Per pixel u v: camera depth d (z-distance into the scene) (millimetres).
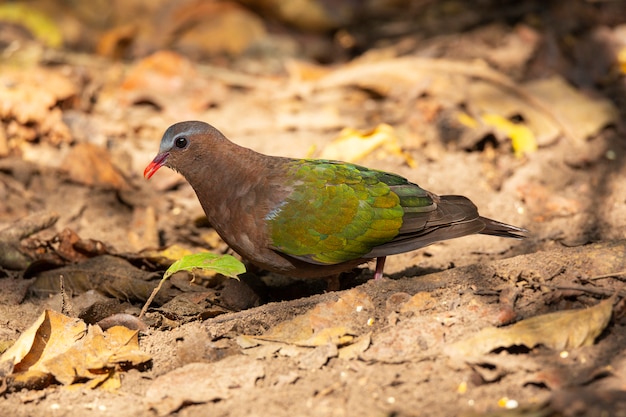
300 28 19234
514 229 9383
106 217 12156
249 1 19109
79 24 19422
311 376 7469
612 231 10914
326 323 8219
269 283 10406
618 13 17953
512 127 13695
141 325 8609
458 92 14406
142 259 10180
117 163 13141
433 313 8141
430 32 18438
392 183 9289
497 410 6727
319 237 8961
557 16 17734
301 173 9078
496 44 16922
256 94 15898
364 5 19984
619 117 14508
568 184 12578
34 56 15859
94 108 14953
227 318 8617
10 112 13109
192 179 9367
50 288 9859
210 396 7301
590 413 6414
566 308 8078
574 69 16125
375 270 9703
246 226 9055
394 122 14055
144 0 19656
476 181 12648
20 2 19172
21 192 12289
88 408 7359
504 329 7609
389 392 7113
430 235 9180
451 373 7270
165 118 14820
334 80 15508
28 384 7652
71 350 8062
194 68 16547
